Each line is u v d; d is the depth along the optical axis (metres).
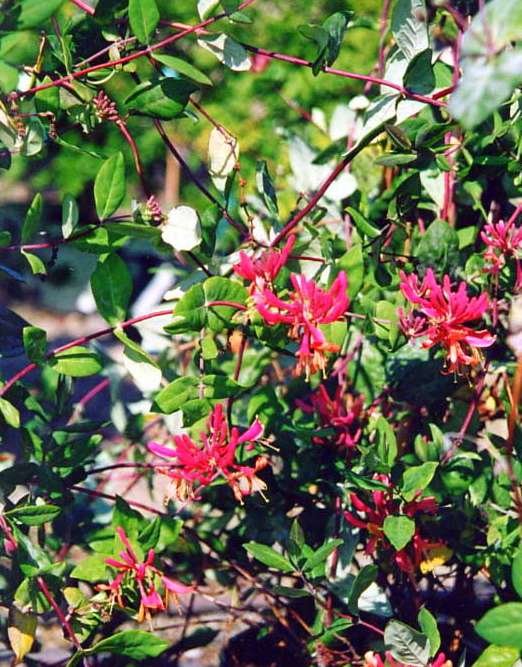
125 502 3.06
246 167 8.37
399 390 3.45
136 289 11.52
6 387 2.93
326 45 2.87
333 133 4.07
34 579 2.98
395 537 2.81
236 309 2.89
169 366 4.04
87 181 10.06
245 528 3.63
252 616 4.18
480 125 3.26
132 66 3.04
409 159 2.96
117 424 3.99
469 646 3.61
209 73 8.56
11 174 9.97
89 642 3.78
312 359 2.72
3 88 2.74
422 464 3.13
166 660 3.81
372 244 3.25
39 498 3.22
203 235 3.12
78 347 2.95
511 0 2.10
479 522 3.43
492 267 3.09
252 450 3.17
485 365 3.21
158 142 9.62
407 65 2.97
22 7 2.56
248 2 2.96
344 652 3.33
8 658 3.82
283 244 3.32
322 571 3.11
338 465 3.19
